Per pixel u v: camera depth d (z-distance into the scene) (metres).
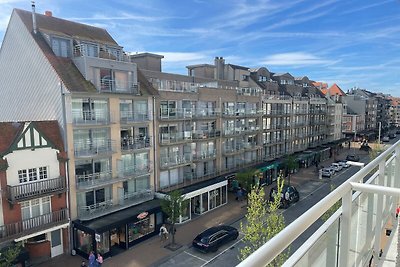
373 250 4.43
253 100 42.62
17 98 26.27
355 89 102.31
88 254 21.86
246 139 42.06
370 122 95.81
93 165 24.33
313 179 45.41
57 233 22.19
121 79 25.92
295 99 52.97
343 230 3.13
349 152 69.81
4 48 26.81
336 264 3.07
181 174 32.59
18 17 24.91
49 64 23.02
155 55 35.59
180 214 24.50
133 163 27.48
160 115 29.86
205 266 20.64
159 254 22.52
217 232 23.34
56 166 21.98
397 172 5.68
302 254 2.53
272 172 44.06
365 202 3.88
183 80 37.41
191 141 33.09
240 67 48.66
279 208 32.00
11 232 19.31
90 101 23.95
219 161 37.41
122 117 26.31
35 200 20.84
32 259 21.02
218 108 37.00
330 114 67.62
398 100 132.12
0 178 19.22
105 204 24.59
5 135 19.91
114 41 29.58
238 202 34.44
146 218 25.53
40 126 21.69
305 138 57.59
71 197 22.70
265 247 1.78
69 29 26.62
